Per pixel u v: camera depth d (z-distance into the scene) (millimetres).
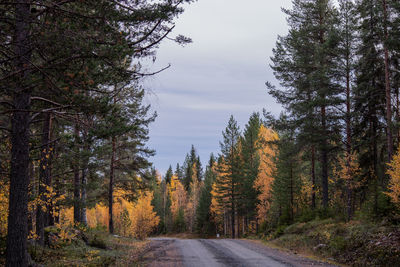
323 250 16656
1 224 10945
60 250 13961
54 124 14352
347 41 21375
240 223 59219
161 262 13312
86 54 7637
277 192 32750
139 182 28641
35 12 7758
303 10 26906
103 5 7879
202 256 15477
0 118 9648
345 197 26609
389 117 18438
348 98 21609
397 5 17703
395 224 14844
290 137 27828
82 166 17047
